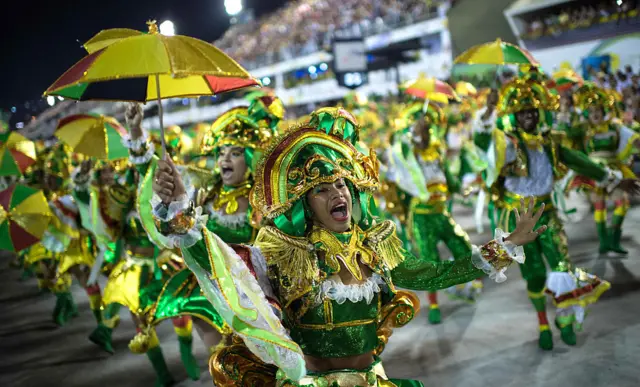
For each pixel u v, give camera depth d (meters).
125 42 1.96
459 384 4.41
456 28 20.72
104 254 4.96
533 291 4.95
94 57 1.99
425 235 6.12
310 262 2.36
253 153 4.12
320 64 29.98
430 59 22.28
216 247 2.12
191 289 3.95
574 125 6.98
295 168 2.38
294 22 35.94
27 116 24.36
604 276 6.75
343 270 2.40
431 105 6.20
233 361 2.55
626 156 7.48
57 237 5.98
